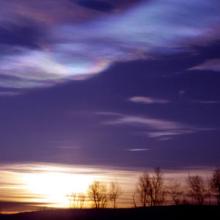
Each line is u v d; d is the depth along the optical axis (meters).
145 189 113.50
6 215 113.75
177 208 106.88
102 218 104.88
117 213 108.69
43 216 110.25
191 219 98.81
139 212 107.75
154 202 112.31
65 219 105.00
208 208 105.44
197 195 109.00
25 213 115.31
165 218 100.12
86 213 111.44
